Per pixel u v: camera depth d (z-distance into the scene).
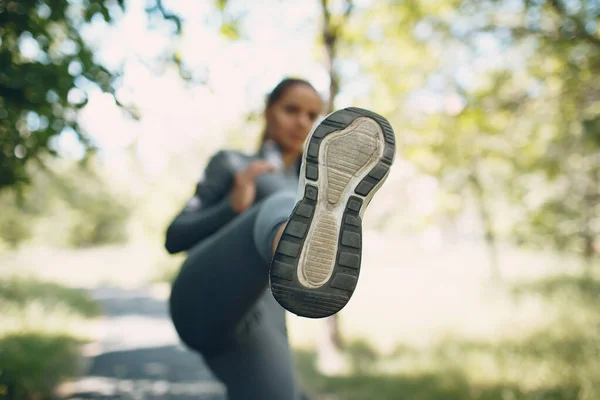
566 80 6.90
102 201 37.91
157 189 26.34
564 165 8.71
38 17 3.52
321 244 1.47
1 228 21.94
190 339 1.97
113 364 7.34
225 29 5.39
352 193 1.51
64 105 3.71
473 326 8.30
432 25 7.57
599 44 6.11
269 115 2.47
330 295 1.47
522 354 6.18
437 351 6.82
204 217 2.06
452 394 5.05
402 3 7.37
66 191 25.83
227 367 2.01
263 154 2.38
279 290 1.44
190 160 24.78
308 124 2.43
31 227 28.78
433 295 12.64
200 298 1.83
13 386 5.25
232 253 1.76
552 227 14.38
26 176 4.11
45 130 3.91
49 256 32.47
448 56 7.68
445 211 11.62
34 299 11.91
